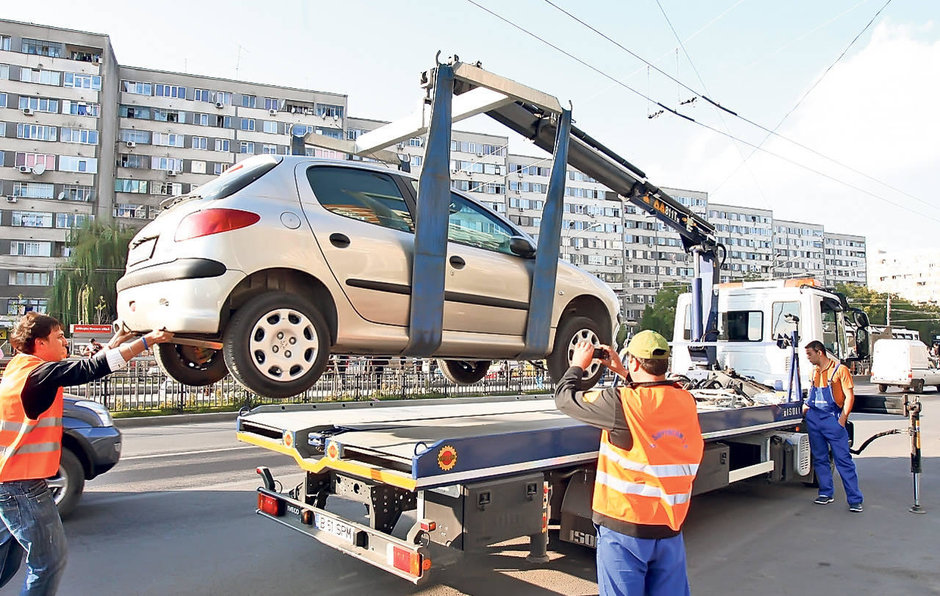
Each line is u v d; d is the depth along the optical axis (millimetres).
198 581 4574
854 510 6934
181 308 4121
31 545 3365
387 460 3852
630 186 9562
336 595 4371
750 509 7035
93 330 32062
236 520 6141
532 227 81000
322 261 4578
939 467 9453
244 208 4355
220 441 11219
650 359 3102
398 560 3654
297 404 5727
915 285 132625
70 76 56062
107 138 58656
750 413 6559
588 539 4457
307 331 4434
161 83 62094
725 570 5078
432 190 4703
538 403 7090
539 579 4742
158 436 11930
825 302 10164
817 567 5148
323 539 4176
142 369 15938
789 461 7348
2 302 53562
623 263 90625
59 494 5992
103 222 48625
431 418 5512
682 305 11469
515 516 4020
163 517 6223
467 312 5262
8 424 3359
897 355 23781
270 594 4359
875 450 10883
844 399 7152
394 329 4887
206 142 62844
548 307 5715
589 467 4621
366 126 70438
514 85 4926
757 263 117125
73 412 6164
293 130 5973
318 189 4828
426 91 4824
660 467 2932
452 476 3658
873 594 4574
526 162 81750
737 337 10781
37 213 54625
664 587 2957
